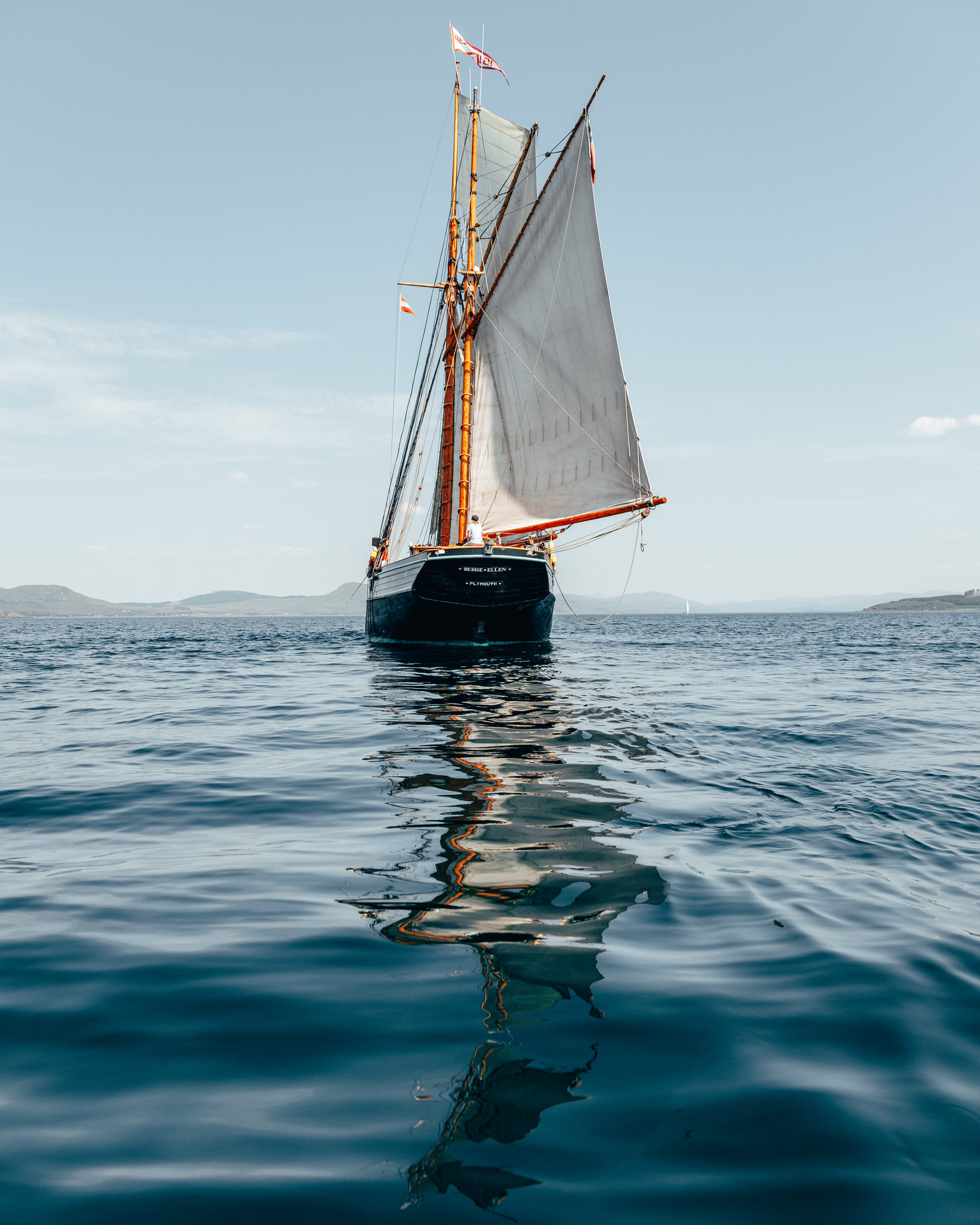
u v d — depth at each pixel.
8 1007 3.50
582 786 8.16
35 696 18.23
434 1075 2.95
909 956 4.03
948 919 4.55
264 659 32.62
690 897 4.91
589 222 23.98
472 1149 2.52
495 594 26.02
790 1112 2.70
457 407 32.16
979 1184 2.35
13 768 9.59
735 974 3.83
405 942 4.25
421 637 29.31
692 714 13.73
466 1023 3.35
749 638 53.41
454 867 5.56
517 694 17.20
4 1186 2.35
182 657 34.69
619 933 4.35
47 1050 3.14
